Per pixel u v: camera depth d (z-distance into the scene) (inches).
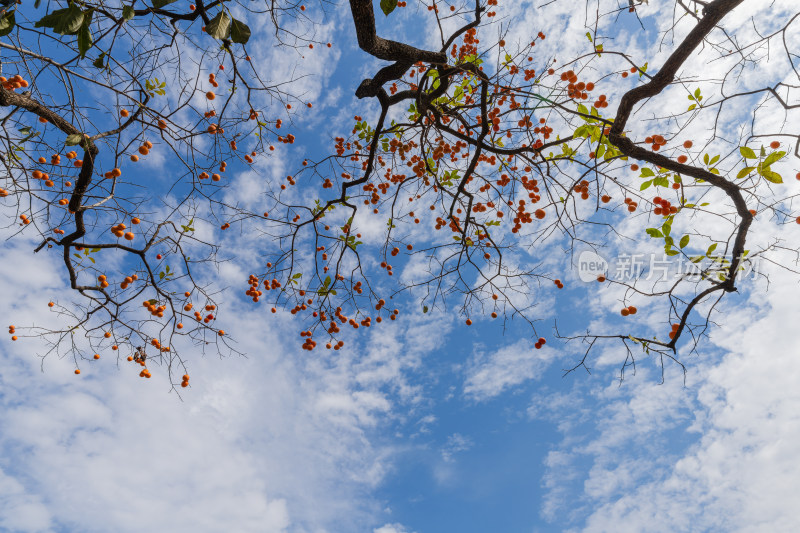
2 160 120.3
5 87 113.7
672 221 133.0
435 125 174.2
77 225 134.5
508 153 158.7
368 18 119.9
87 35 80.7
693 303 128.9
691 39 110.7
